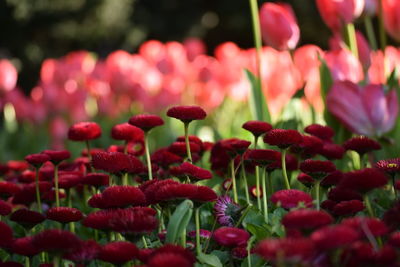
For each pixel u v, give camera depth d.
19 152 4.29
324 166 1.70
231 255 1.62
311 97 3.13
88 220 1.58
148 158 1.80
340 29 2.29
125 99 4.45
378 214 1.82
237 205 1.73
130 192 1.62
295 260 1.45
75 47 11.74
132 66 4.16
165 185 1.62
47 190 1.86
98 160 1.69
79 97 4.24
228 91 4.24
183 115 1.76
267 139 1.73
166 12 12.59
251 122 1.79
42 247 1.53
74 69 4.36
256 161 1.74
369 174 1.57
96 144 3.22
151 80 4.18
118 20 11.53
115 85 4.12
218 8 12.68
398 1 2.26
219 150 1.89
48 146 4.05
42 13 11.29
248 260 1.63
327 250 1.47
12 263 1.63
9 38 11.45
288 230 1.56
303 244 1.45
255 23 2.27
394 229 1.61
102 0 11.41
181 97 4.20
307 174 1.72
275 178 1.98
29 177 1.95
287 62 3.28
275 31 2.27
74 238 1.54
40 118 4.31
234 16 12.58
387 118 2.11
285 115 2.26
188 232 1.72
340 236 1.46
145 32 12.01
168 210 1.74
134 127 1.87
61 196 1.92
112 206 1.62
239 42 12.94
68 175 1.87
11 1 11.08
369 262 1.48
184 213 1.60
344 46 2.27
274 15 2.27
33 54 11.44
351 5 2.26
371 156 2.11
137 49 11.98
